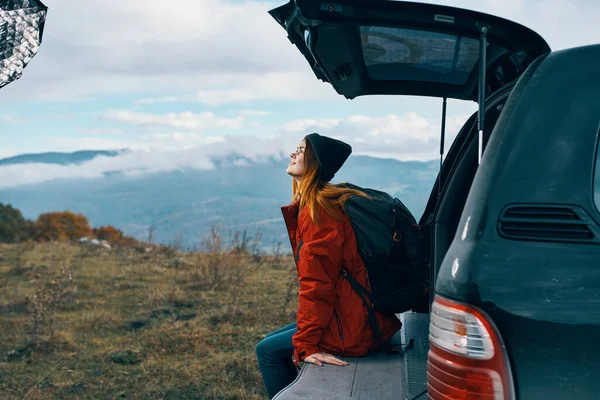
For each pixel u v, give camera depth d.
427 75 3.49
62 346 7.17
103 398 5.66
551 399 1.75
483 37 2.66
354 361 3.12
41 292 8.94
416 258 3.15
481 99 2.54
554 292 1.79
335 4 2.58
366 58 3.35
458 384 1.82
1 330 7.82
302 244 3.23
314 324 3.10
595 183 1.88
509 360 1.79
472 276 1.85
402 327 3.61
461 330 1.83
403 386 2.71
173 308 8.66
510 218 1.90
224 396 5.46
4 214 39.09
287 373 3.64
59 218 49.44
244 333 7.32
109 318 8.29
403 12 2.59
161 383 5.93
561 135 1.94
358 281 3.18
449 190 3.20
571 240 1.85
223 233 11.96
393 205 3.22
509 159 1.95
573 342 1.76
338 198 3.19
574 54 2.07
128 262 12.84
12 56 2.32
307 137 3.37
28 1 2.32
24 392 5.73
